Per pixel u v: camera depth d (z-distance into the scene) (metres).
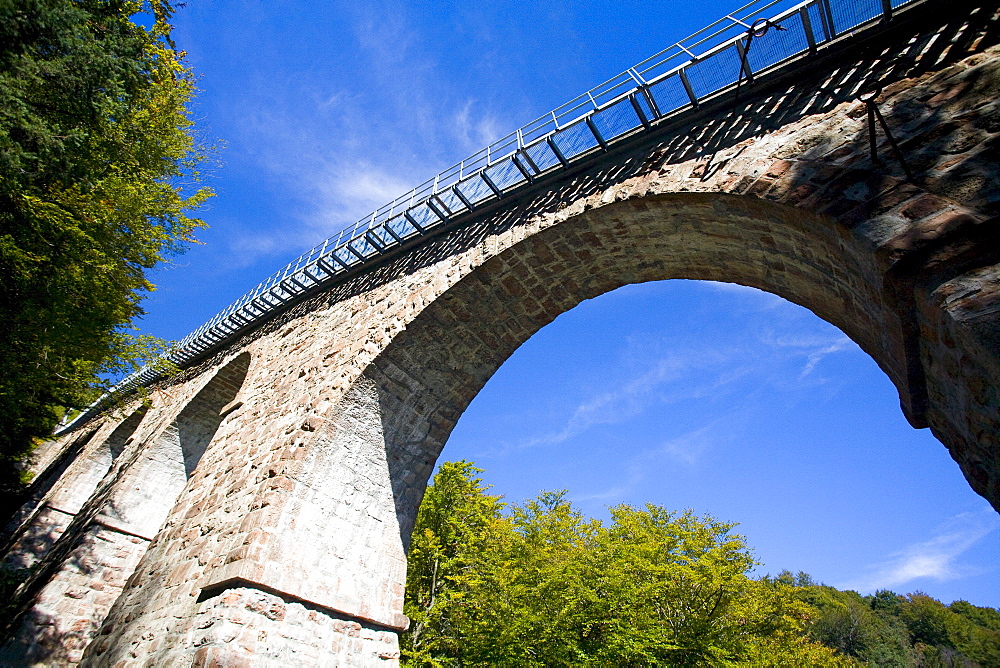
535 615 14.15
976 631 62.41
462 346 10.15
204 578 7.67
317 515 8.39
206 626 6.82
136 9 10.10
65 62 7.83
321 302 12.87
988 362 3.50
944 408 4.50
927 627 66.06
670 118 7.83
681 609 16.08
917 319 4.47
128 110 9.82
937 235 4.36
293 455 8.58
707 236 7.51
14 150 7.11
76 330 9.55
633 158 8.18
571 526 19.02
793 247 6.41
